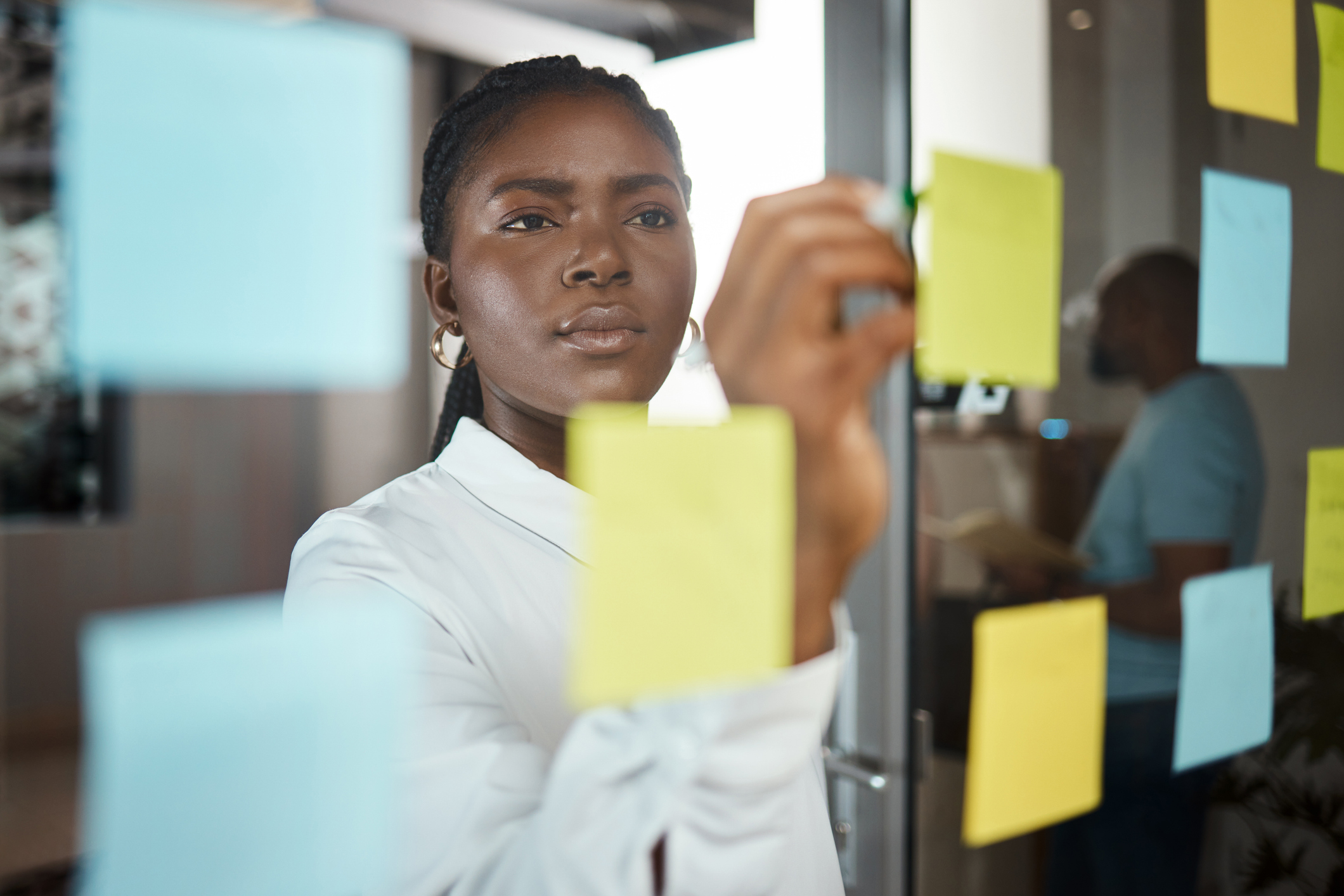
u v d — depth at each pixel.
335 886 2.40
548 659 0.64
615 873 0.38
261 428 5.21
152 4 4.24
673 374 0.71
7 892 2.76
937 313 0.47
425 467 0.79
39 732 4.32
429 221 0.75
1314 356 0.81
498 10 0.88
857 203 0.38
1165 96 0.71
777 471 0.36
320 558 0.64
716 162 1.03
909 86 0.56
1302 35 0.78
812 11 1.03
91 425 5.06
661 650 0.35
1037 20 0.64
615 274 0.66
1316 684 0.80
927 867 0.59
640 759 0.40
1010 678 0.55
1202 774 0.71
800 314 0.36
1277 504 0.77
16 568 4.60
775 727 0.39
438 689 0.53
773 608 0.37
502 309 0.68
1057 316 0.63
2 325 4.82
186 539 5.14
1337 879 0.81
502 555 0.67
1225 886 0.73
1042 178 0.52
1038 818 0.57
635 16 0.91
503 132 0.68
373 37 0.97
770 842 0.40
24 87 4.54
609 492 0.35
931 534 0.59
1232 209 0.73
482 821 0.46
